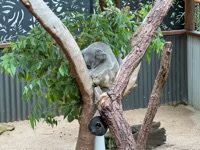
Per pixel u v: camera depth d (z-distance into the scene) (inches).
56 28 102.4
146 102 247.6
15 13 222.8
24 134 212.5
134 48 92.9
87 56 125.0
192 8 244.2
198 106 244.8
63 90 126.3
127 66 90.5
